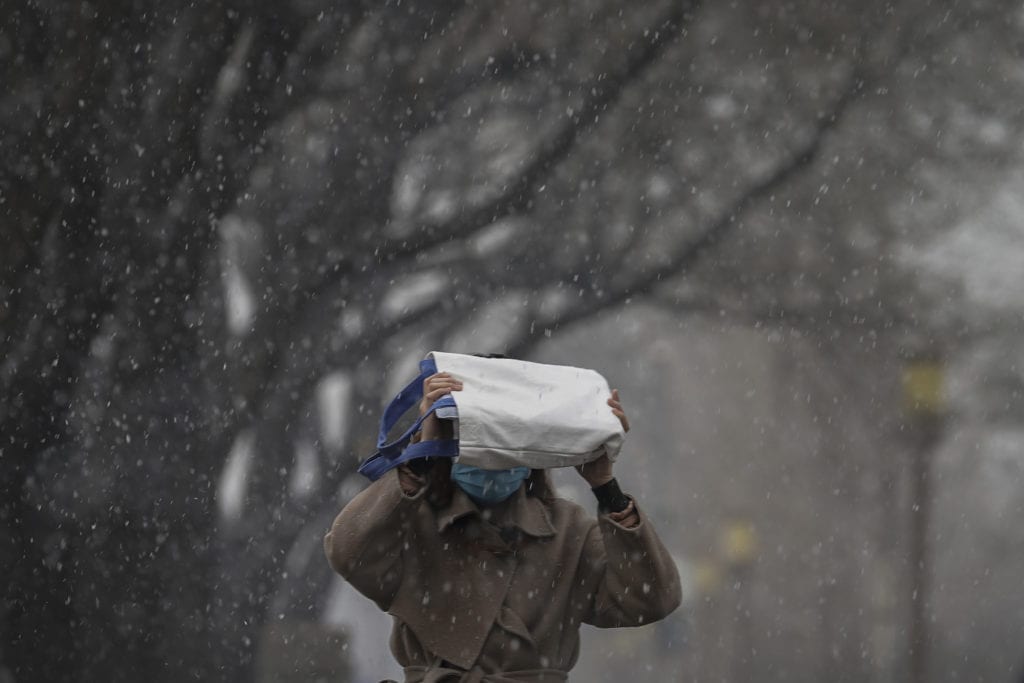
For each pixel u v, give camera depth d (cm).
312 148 5981
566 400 1548
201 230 5528
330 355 6034
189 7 5278
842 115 6538
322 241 6003
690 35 6406
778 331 9150
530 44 6075
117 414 5444
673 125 6456
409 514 1527
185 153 5388
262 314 5888
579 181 6431
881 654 10119
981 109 6819
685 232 6575
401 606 1547
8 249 5047
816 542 12069
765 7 6375
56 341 5250
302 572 5997
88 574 5288
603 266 6525
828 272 7175
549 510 1631
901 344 8125
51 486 5300
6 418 5200
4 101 5034
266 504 5847
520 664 1547
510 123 6244
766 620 12188
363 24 5738
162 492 5475
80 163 5175
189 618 5419
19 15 5003
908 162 6894
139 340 5491
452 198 6319
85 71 5112
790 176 6594
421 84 6012
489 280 6469
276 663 5541
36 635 5169
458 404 1495
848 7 6419
